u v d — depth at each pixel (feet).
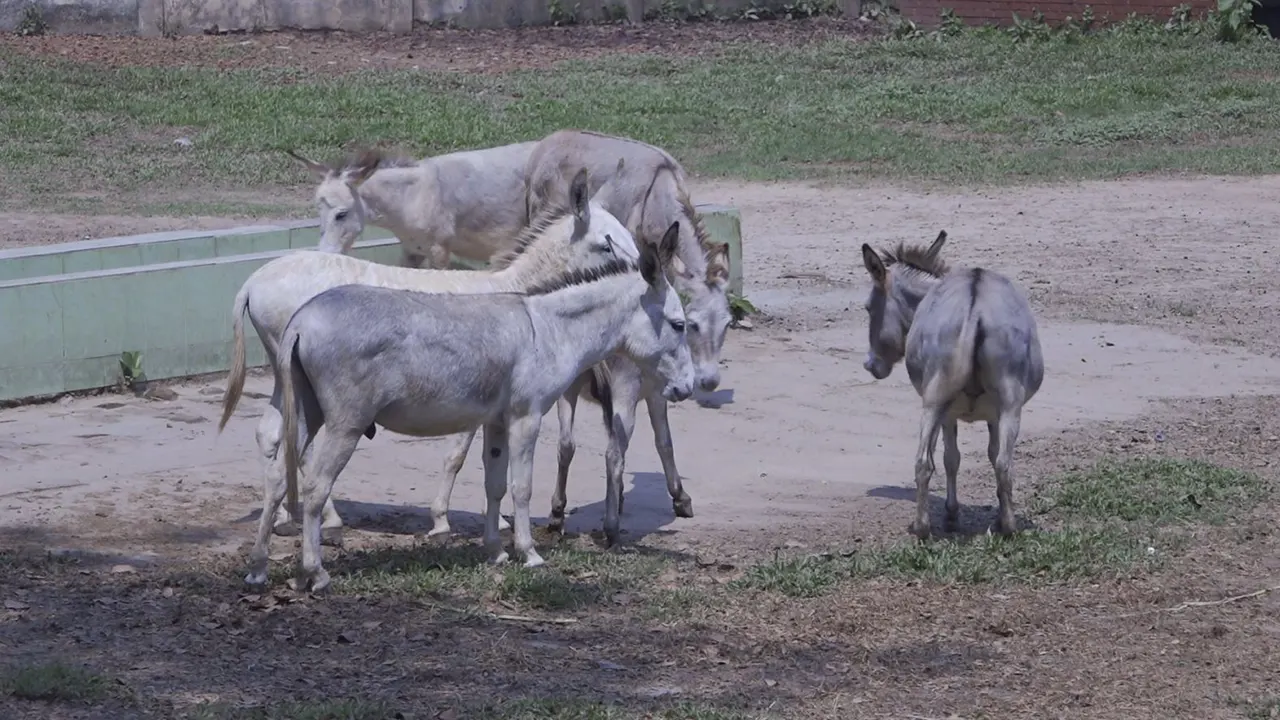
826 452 47.60
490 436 35.14
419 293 33.37
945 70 122.83
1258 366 58.13
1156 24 132.67
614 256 36.09
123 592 32.78
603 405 38.91
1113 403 53.06
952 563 35.45
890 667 29.86
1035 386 37.91
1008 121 107.86
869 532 39.73
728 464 46.29
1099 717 27.63
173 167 90.63
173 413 48.57
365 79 114.93
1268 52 126.11
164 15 127.24
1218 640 31.60
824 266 73.31
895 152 99.81
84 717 25.85
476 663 29.27
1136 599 33.96
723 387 54.08
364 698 27.20
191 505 39.86
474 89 113.50
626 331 35.81
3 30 124.57
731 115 108.37
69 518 38.29
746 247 77.36
